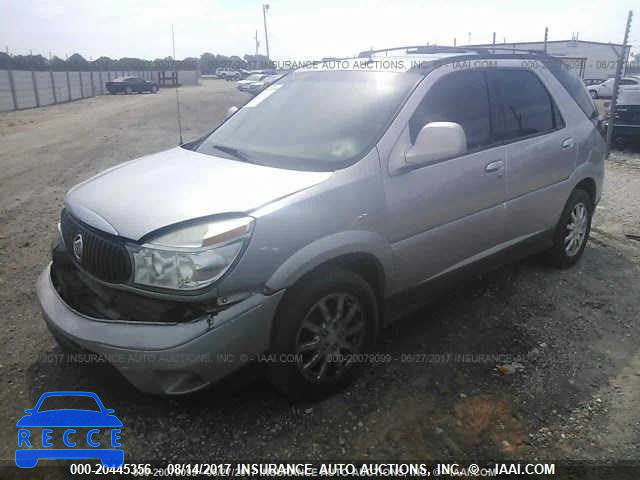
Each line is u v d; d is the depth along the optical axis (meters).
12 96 29.77
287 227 2.70
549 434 2.83
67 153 12.09
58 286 3.09
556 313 4.09
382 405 3.03
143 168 3.42
